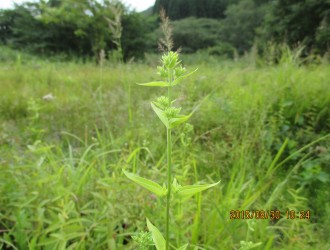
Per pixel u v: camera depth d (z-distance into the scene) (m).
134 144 3.33
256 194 2.38
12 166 2.56
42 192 2.30
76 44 21.17
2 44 21.83
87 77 7.04
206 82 4.92
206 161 3.02
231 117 3.81
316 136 3.44
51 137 3.96
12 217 2.15
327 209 2.51
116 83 6.20
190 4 35.28
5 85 6.57
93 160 2.83
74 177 2.52
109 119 4.08
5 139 3.43
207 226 2.27
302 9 16.06
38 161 2.51
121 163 2.88
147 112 3.86
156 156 3.20
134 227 2.12
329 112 3.72
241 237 2.20
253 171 2.99
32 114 4.52
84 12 19.12
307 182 2.98
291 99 3.93
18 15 23.95
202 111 3.83
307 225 2.41
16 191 2.33
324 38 11.81
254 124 3.50
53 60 17.64
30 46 21.25
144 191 2.28
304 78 4.40
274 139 3.54
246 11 29.41
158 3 12.77
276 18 17.89
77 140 3.99
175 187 1.34
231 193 2.45
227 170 3.12
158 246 1.34
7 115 4.67
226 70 6.69
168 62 1.31
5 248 2.14
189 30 29.89
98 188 2.41
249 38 28.95
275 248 2.14
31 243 1.89
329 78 4.39
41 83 7.01
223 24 31.45
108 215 2.13
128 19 20.19
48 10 20.98
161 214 2.12
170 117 1.31
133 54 19.69
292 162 3.41
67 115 4.45
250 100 4.05
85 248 2.07
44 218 2.10
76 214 2.17
